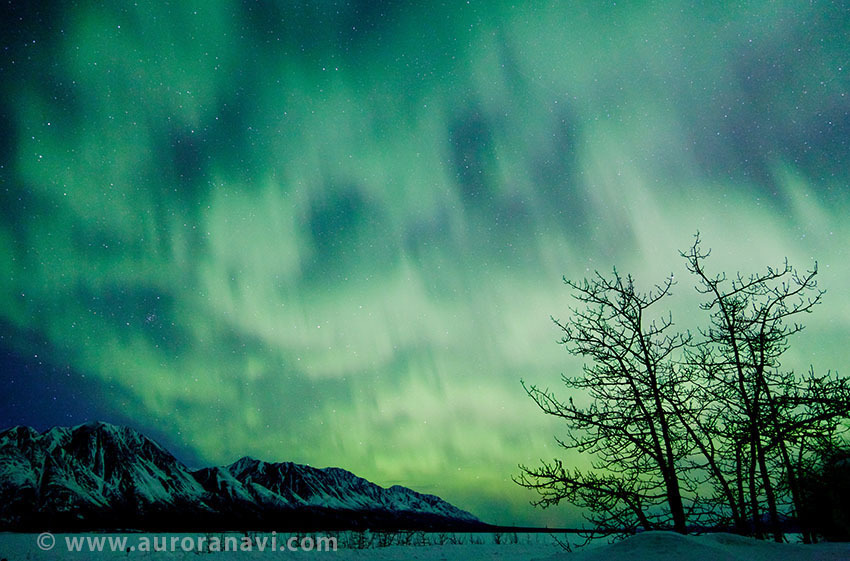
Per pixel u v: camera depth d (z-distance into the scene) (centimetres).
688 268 1161
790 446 1037
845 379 996
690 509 1037
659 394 1037
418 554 2506
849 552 714
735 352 1079
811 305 1063
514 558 2244
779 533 1001
